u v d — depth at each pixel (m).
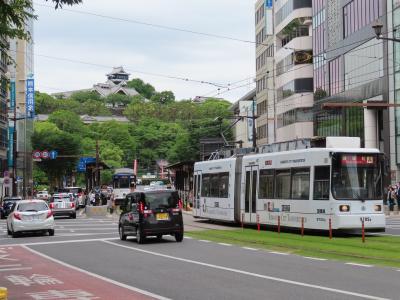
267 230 30.14
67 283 14.03
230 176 33.75
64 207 46.78
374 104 37.81
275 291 11.90
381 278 13.45
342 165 24.89
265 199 29.52
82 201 69.94
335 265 16.03
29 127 103.50
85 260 18.70
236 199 33.06
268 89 85.94
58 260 18.97
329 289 11.97
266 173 29.78
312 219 25.64
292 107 74.38
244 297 11.33
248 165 31.75
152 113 133.25
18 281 14.55
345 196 24.69
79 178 116.75
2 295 9.63
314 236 25.44
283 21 78.75
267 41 90.06
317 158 25.72
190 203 55.53
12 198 54.84
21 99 102.50
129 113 136.38
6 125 82.19
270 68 86.06
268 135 85.06
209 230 30.81
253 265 16.28
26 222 29.08
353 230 25.20
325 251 19.55
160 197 24.28
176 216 24.33
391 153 51.97
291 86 75.00
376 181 25.22
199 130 98.94
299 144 27.56
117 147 116.12
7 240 27.80
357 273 14.34
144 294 12.06
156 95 154.62
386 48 52.16
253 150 32.44
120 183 71.19
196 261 17.53
